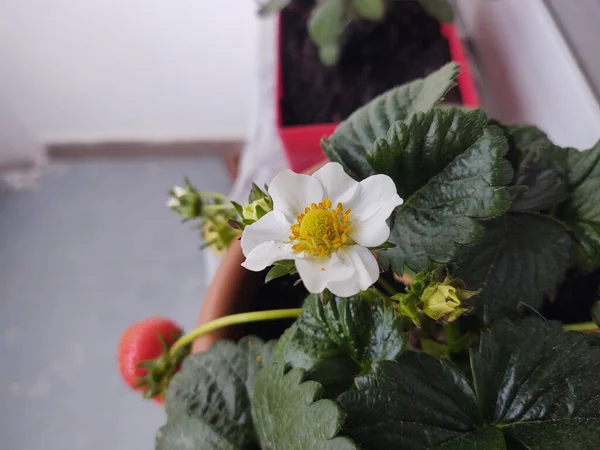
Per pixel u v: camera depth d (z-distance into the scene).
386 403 0.10
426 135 0.10
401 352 0.10
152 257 0.37
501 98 0.22
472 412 0.10
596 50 0.17
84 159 0.41
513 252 0.12
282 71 0.25
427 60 0.24
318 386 0.10
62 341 0.34
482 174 0.10
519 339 0.10
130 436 0.31
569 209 0.13
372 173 0.12
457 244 0.10
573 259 0.13
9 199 0.40
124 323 0.35
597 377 0.10
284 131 0.21
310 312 0.12
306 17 0.26
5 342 0.35
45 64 0.34
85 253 0.38
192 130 0.40
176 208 0.17
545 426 0.10
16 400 0.33
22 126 0.39
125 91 0.36
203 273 0.36
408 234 0.11
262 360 0.13
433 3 0.22
